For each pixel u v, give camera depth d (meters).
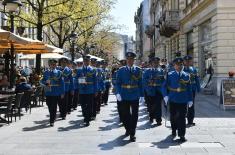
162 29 45.16
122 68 10.77
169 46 48.94
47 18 28.31
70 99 16.88
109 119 14.98
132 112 10.61
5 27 20.02
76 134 11.61
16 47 20.28
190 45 35.72
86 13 29.98
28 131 12.17
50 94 13.30
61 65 16.36
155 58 13.63
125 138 10.90
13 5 17.33
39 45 20.39
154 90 13.40
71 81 16.30
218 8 24.28
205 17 27.91
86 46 47.00
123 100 10.70
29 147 9.73
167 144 10.02
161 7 59.31
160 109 13.34
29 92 16.42
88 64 13.68
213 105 19.86
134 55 10.79
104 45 59.59
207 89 26.09
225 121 14.03
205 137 10.94
